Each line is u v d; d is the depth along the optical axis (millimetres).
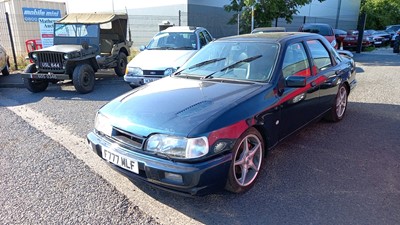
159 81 3926
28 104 6906
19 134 4867
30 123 5449
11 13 13172
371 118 5406
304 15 23859
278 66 3555
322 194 3066
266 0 14305
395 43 17844
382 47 23391
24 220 2725
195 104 2977
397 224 2602
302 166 3652
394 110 5879
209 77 3809
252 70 3654
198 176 2525
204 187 2598
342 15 30484
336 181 3305
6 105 6848
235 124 2814
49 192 3160
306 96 3971
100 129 3148
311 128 4926
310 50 4293
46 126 5277
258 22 14734
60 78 7707
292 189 3164
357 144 4281
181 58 7305
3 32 13438
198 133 2570
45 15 13883
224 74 3795
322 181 3311
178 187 2568
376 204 2885
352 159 3820
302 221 2662
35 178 3443
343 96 5281
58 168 3682
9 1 13117
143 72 7008
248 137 3051
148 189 3219
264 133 3287
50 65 7844
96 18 9477
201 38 8711
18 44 13492
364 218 2684
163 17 15625
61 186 3275
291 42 3965
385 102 6465
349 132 4742
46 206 2926
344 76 5105
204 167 2547
